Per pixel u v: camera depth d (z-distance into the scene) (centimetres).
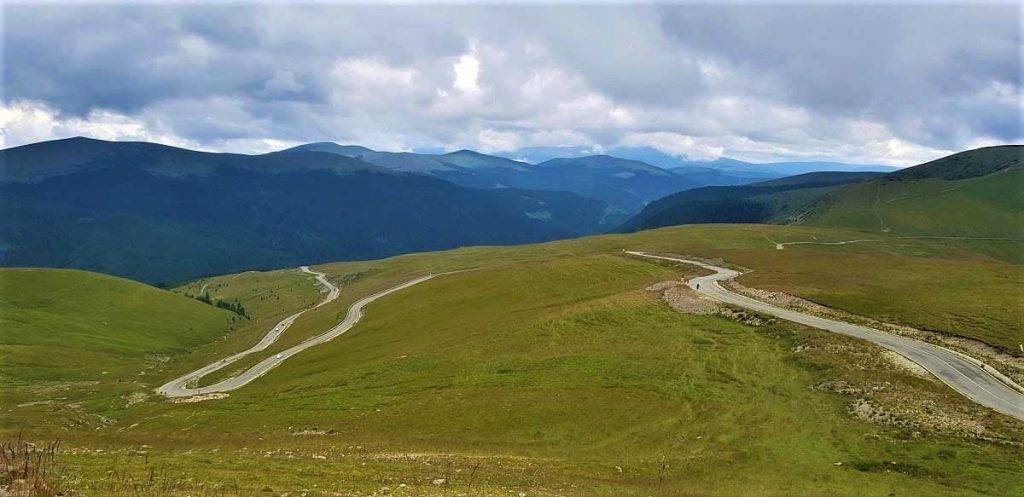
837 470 3919
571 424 4994
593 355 6900
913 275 10112
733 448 4369
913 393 5069
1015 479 3684
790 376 5784
